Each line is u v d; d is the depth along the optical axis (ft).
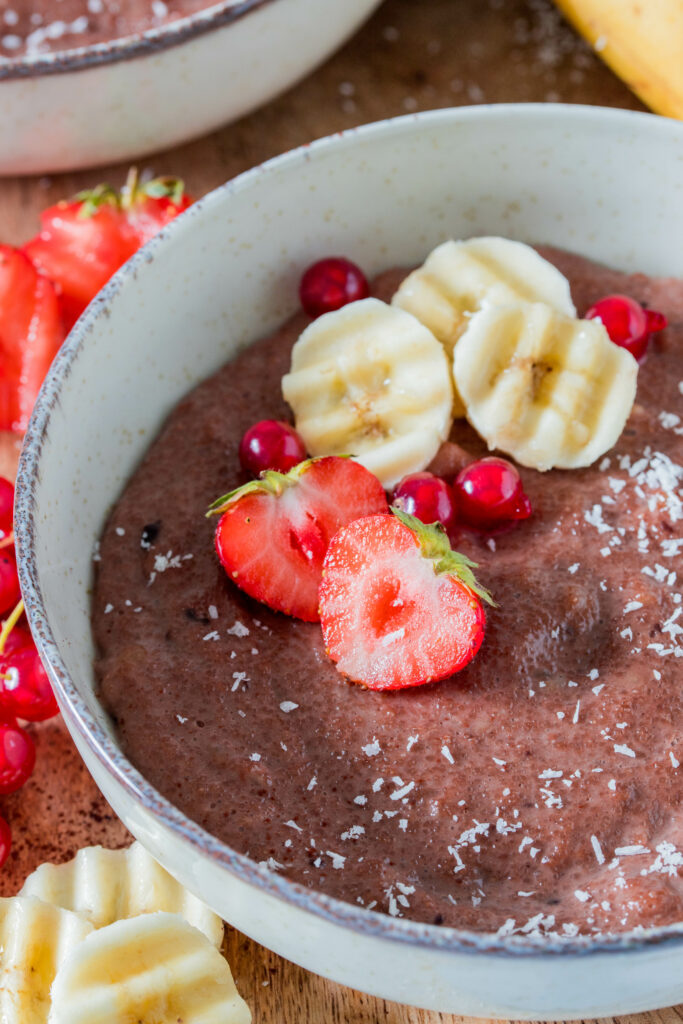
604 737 1.26
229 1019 1.23
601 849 1.23
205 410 1.40
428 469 1.37
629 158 1.44
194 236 1.38
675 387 1.41
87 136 1.54
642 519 1.34
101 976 1.23
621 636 1.30
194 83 1.52
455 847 1.24
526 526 1.35
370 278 1.48
